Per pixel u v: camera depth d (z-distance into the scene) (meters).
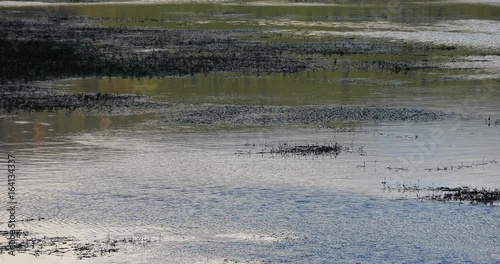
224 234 35.62
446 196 40.91
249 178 44.88
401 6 173.62
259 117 62.50
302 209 39.09
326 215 38.12
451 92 74.56
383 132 57.28
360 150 51.72
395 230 35.94
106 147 52.62
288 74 84.69
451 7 170.75
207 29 127.38
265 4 180.75
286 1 189.50
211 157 49.91
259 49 103.38
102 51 98.50
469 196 40.91
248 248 33.84
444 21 140.12
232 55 97.62
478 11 159.75
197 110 65.38
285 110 65.31
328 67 89.62
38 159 49.31
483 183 43.97
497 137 55.66
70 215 38.34
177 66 88.69
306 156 50.06
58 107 66.38
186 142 54.09
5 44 99.94
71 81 79.00
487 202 39.88
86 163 48.34
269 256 32.97
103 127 58.88
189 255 33.09
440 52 102.69
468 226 36.38
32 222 37.28
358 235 35.38
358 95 72.69
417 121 61.22
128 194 41.81
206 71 86.06
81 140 54.62
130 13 155.38
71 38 110.69
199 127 59.00
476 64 92.81
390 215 37.97
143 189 42.78
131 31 122.31
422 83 79.62
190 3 182.62
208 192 42.12
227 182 44.03
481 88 77.00
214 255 33.09
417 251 33.50
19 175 45.50
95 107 66.50
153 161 48.88
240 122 60.72
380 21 141.38
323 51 102.31
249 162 48.50
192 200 40.72
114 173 46.00
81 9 161.88
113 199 40.94
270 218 37.75
